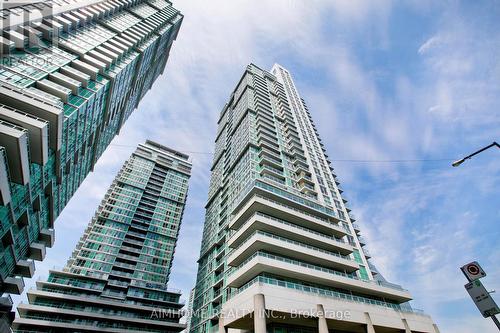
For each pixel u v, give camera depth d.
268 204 34.94
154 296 63.50
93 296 56.28
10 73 28.09
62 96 31.83
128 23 60.44
